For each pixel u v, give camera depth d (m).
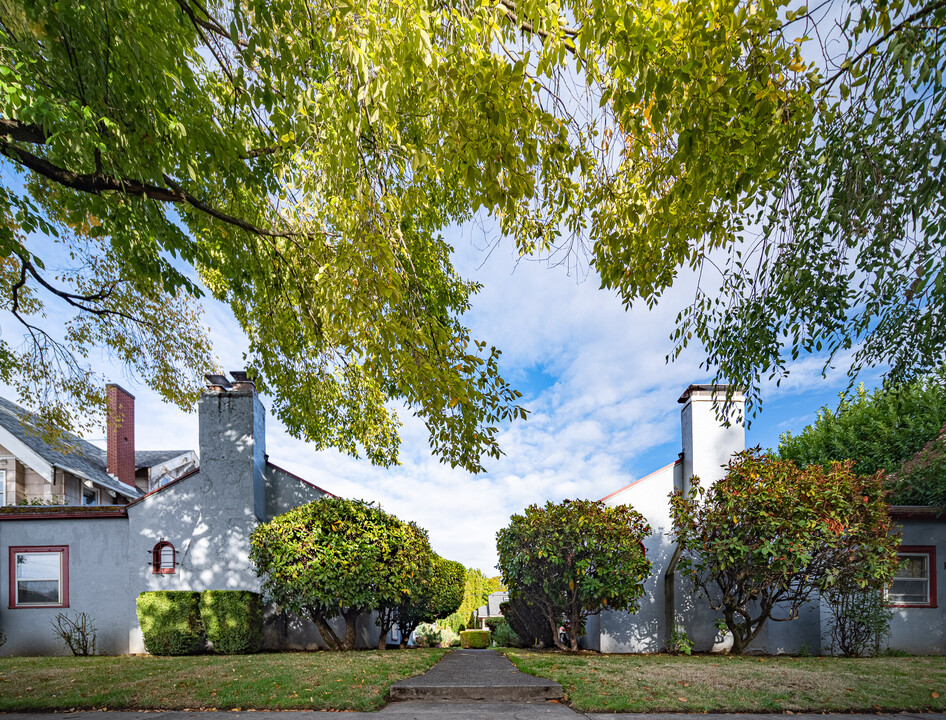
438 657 10.44
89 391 14.16
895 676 8.23
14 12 6.08
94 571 13.59
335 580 11.66
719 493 11.64
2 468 18.62
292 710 6.33
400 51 5.14
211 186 8.91
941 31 4.61
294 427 13.69
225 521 13.66
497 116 5.23
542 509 11.96
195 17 6.90
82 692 7.25
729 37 4.80
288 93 6.63
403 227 10.70
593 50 5.20
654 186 6.38
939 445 13.36
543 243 7.76
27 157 6.36
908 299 5.37
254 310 12.05
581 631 11.97
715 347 7.53
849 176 5.40
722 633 11.97
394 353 7.12
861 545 10.98
